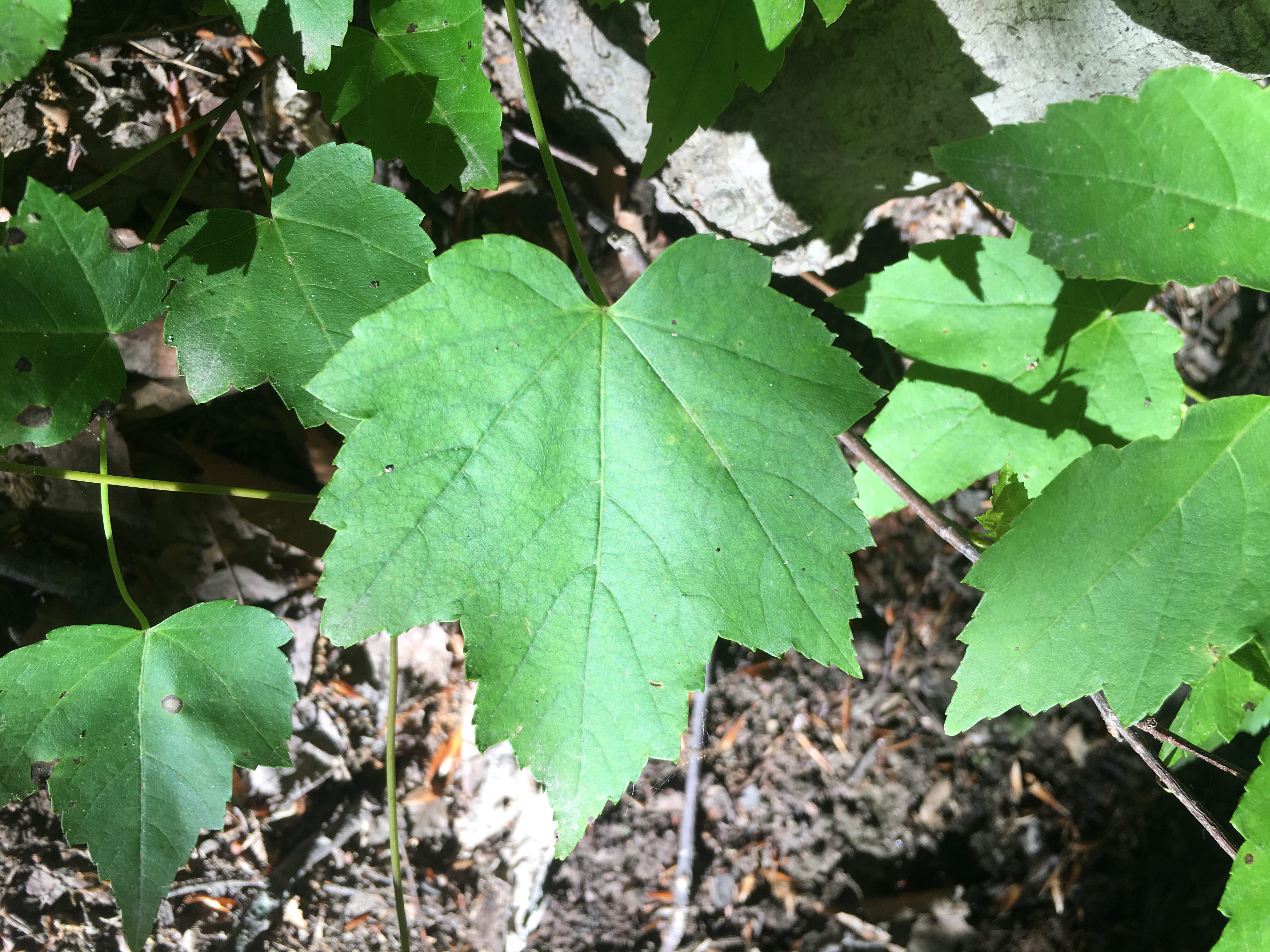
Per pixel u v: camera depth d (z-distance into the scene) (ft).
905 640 1.23
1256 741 0.99
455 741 1.06
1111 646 0.59
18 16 0.55
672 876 1.09
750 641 0.59
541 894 1.06
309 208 0.65
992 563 0.58
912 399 0.79
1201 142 0.60
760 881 1.11
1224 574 0.58
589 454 0.59
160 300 0.62
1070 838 1.14
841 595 0.59
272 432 1.00
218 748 0.67
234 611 0.68
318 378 0.55
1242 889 0.60
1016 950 1.07
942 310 0.78
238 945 0.94
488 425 0.58
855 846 1.14
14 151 0.84
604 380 0.59
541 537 0.59
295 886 0.97
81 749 0.65
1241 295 1.23
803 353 0.59
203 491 0.71
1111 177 0.60
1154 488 0.58
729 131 0.89
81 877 0.90
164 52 0.87
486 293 0.58
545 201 1.00
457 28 0.65
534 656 0.59
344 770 1.02
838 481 0.59
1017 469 0.78
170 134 0.85
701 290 0.59
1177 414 0.74
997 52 0.79
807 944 1.07
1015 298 0.77
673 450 0.59
